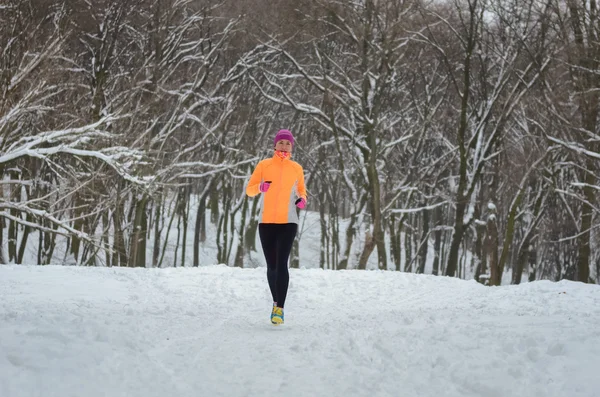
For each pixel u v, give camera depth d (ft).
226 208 126.31
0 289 29.27
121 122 76.07
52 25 76.43
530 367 13.82
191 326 20.15
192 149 96.94
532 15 93.97
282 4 101.76
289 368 14.52
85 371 12.79
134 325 18.70
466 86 96.89
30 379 11.89
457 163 126.72
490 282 95.86
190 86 104.01
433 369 14.15
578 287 34.50
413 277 40.11
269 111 121.19
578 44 81.66
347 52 107.34
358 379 13.56
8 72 62.69
